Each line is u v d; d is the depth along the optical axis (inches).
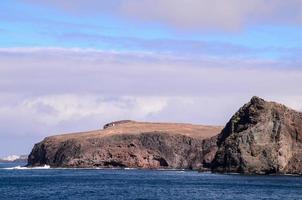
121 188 7327.8
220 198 5866.1
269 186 7760.8
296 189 7224.4
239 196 6127.0
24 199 5625.0
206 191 6815.9
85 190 6929.1
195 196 6082.7
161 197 5895.7
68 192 6584.6
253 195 6269.7
